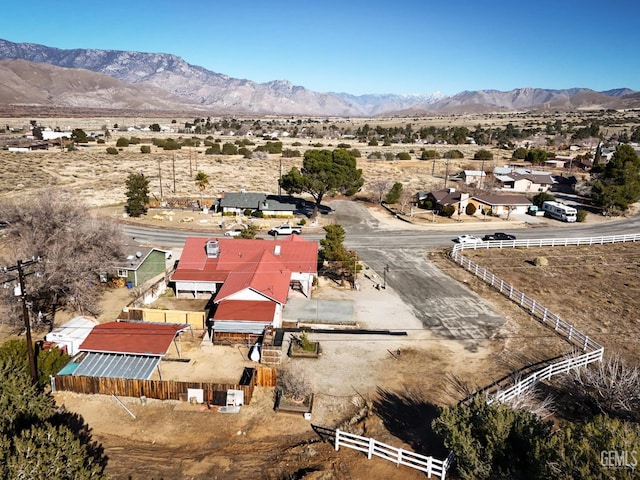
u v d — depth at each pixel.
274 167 114.50
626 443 14.62
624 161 79.44
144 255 41.53
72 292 33.69
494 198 75.19
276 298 33.06
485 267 48.72
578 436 15.88
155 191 83.69
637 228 67.12
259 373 25.95
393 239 59.12
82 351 27.47
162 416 23.47
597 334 33.62
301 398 24.52
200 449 21.20
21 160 105.31
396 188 79.44
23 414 19.17
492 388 26.33
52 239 34.66
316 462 20.30
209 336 32.03
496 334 33.34
